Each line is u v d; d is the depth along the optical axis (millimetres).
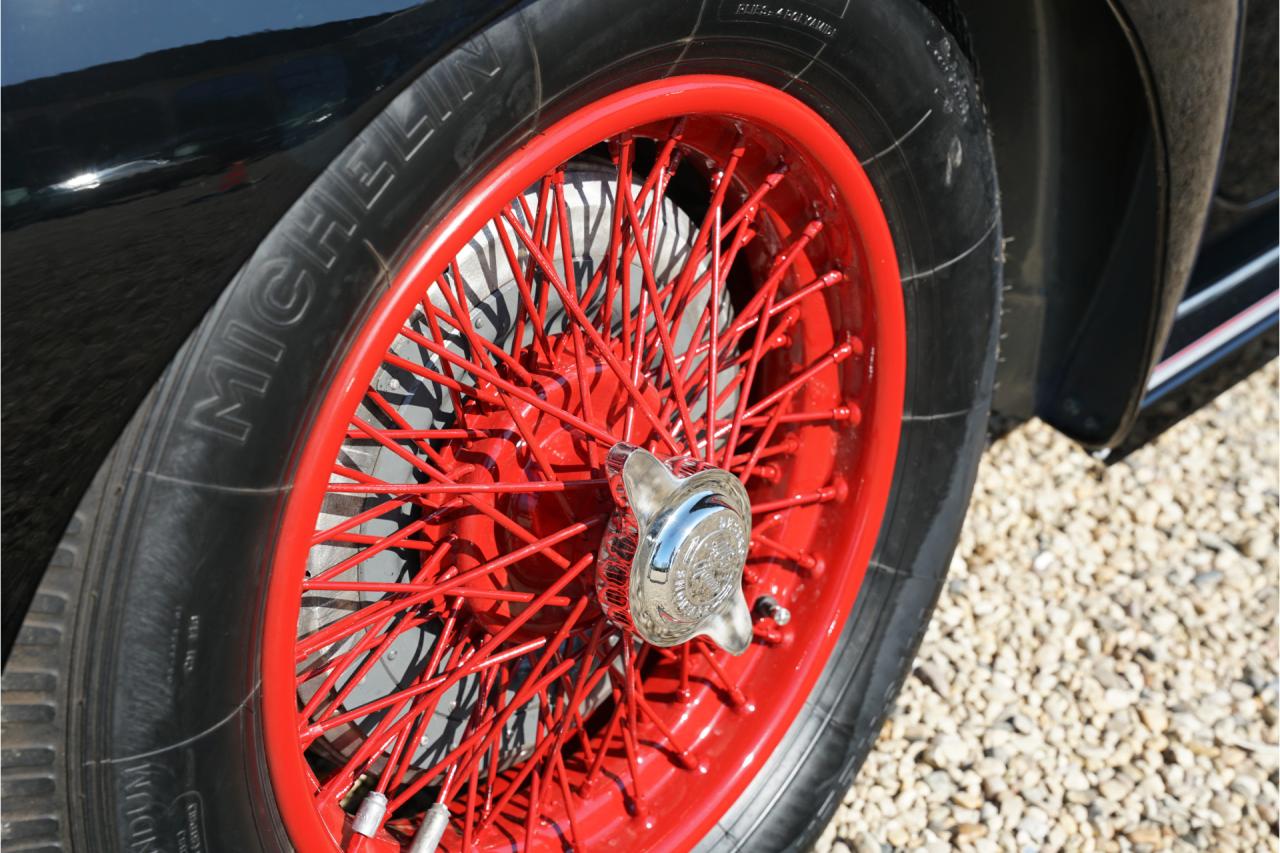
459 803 1676
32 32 919
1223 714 2268
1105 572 2584
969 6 1663
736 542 1442
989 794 2111
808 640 1809
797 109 1382
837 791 1875
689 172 1686
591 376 1492
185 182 969
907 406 1750
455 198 1121
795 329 1732
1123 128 1925
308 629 1361
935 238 1604
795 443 1781
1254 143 2131
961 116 1533
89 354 976
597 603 1588
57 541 996
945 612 2443
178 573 1028
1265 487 2869
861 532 1785
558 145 1171
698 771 1771
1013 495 2734
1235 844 2027
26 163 921
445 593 1376
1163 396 2402
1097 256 2146
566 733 1604
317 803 1325
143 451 997
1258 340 2506
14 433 980
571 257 1366
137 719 1049
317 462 1110
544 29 1085
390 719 1404
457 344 1420
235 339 1015
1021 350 2305
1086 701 2293
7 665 1006
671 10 1162
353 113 1016
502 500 1455
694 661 1836
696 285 1588
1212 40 1680
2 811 1043
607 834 1691
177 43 956
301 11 994
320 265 1041
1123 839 2043
